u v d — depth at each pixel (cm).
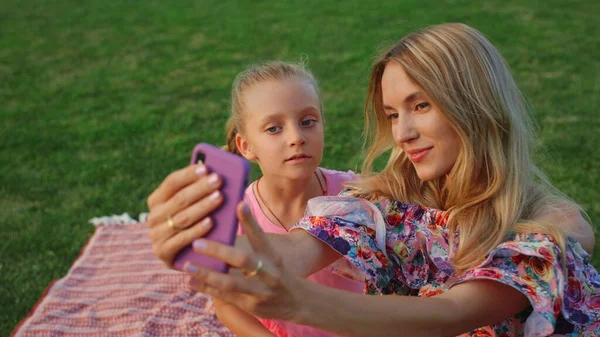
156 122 603
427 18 966
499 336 160
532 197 172
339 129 551
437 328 138
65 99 687
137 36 959
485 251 160
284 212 248
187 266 117
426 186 185
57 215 435
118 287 354
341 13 1034
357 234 170
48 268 377
